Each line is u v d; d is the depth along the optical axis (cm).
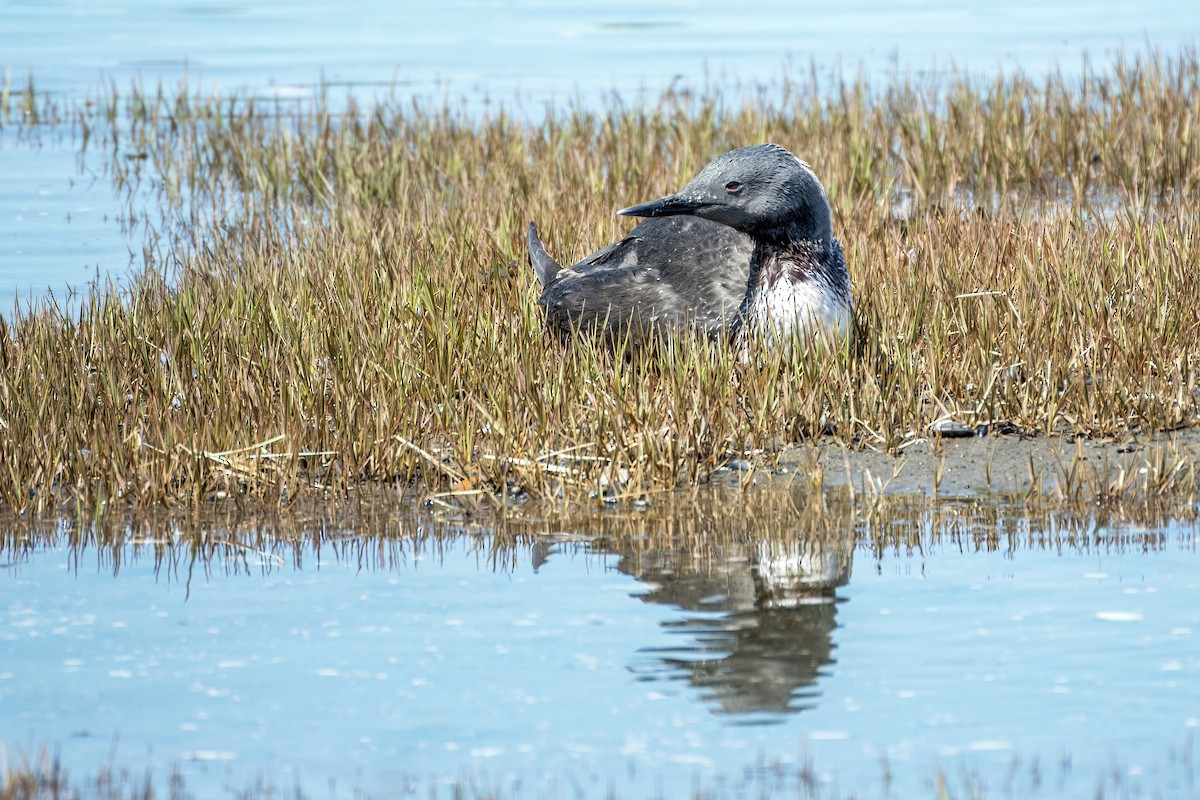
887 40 5491
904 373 1950
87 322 2291
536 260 2347
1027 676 1257
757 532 1619
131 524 1683
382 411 1873
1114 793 1082
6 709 1246
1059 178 3400
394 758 1158
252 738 1192
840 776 1116
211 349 2130
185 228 3247
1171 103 3747
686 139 3622
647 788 1107
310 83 4900
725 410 1883
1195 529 1584
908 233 2625
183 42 5878
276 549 1605
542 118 4194
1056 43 5228
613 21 6278
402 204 3081
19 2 7038
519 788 1111
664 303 2094
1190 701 1206
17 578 1530
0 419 1912
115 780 1134
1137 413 1897
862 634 1347
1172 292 2166
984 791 1088
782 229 2031
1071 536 1578
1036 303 2158
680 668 1294
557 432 1855
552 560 1554
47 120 4522
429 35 5953
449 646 1347
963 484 1756
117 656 1342
